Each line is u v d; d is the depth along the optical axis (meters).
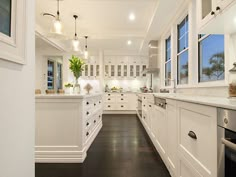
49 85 6.96
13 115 0.97
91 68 7.12
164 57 4.75
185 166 1.47
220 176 0.93
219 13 1.43
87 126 2.78
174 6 3.09
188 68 2.92
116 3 3.32
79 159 2.33
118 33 5.06
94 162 2.33
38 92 3.06
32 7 1.20
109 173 2.02
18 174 1.03
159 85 5.11
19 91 1.04
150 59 5.25
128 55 7.29
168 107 1.99
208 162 1.06
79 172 2.04
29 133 1.17
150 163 2.29
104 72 7.23
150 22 4.06
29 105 1.16
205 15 1.74
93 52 7.11
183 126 1.50
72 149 2.35
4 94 0.89
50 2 3.31
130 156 2.53
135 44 6.02
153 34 4.68
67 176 1.95
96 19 4.12
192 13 2.76
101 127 4.44
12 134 0.96
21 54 1.02
